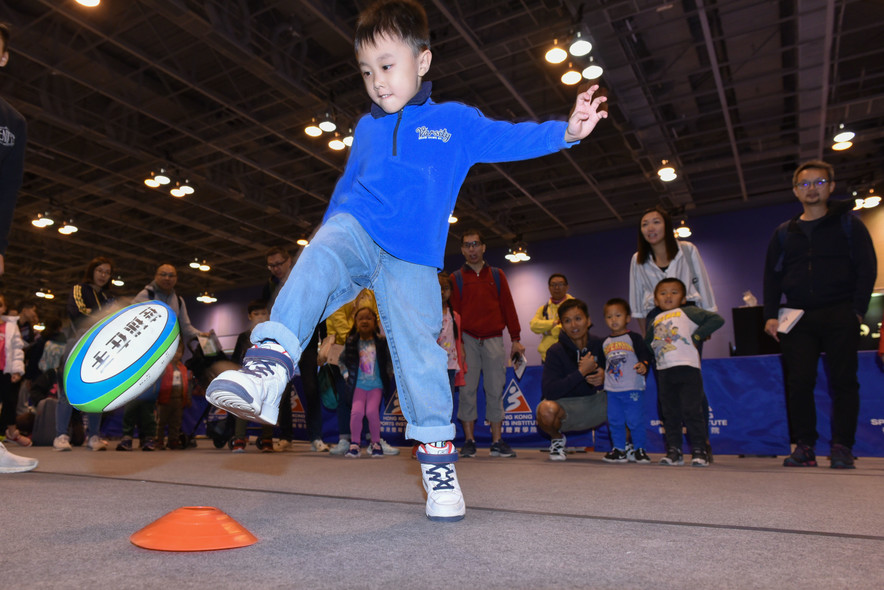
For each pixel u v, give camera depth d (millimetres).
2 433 5258
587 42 7281
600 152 11289
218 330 19016
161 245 15805
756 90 9656
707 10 7539
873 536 1027
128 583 683
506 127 1289
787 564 818
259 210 13820
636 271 3447
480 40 8203
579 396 3770
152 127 10648
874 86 9562
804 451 2920
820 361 3740
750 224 12695
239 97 9828
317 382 4641
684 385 3041
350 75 9031
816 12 7320
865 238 2877
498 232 14055
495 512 1308
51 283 18500
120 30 7770
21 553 837
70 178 11492
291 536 991
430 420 1242
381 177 1253
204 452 4449
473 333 3998
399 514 1265
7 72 8695
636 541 974
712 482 2041
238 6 7727
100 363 1175
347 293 1223
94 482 1872
